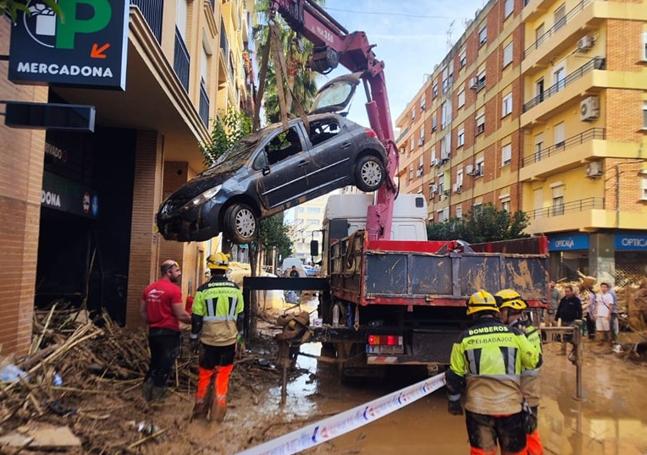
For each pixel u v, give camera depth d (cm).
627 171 2138
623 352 1127
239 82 3178
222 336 567
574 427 606
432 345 679
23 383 484
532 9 2691
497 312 397
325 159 884
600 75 2145
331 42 943
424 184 4594
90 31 487
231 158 856
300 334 686
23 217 568
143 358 697
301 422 586
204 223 741
